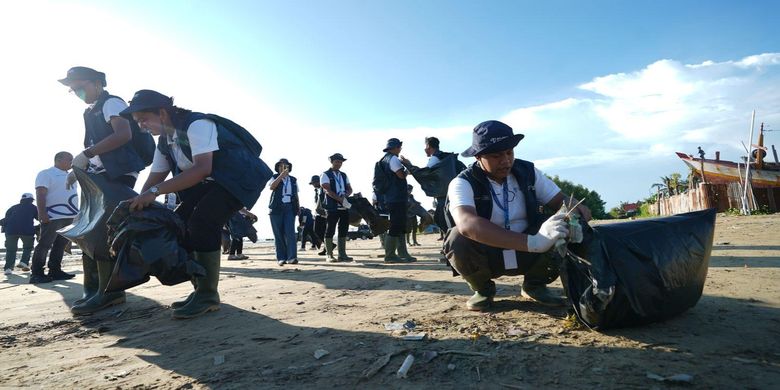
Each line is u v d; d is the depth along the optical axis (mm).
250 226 5617
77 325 3518
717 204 17266
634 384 1778
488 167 2818
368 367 2137
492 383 1884
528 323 2699
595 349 2180
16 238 9109
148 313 3785
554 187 3141
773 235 7727
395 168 7281
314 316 3309
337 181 8383
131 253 2969
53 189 6898
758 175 18359
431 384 1912
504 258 2941
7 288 6270
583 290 2434
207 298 3576
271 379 2074
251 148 3646
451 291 4027
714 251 5973
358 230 23266
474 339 2434
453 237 3004
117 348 2779
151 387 2072
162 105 3424
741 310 2750
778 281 3592
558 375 1912
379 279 5145
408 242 14195
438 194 5789
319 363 2248
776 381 1736
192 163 3498
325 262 8305
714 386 1721
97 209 3859
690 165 20844
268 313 3496
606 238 2387
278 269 7098
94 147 3812
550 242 2289
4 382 2225
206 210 3479
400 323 2861
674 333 2352
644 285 2348
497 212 2938
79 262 13156
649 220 2631
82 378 2246
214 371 2232
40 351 2807
